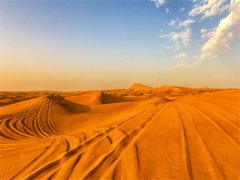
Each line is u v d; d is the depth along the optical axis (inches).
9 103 2138.3
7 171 422.9
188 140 410.9
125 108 1455.5
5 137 836.0
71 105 1622.8
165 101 1320.1
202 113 638.5
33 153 511.5
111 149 416.2
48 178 340.2
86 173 327.6
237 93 1035.3
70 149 488.7
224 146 367.6
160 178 288.8
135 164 333.1
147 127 533.0
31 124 1093.8
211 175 284.0
